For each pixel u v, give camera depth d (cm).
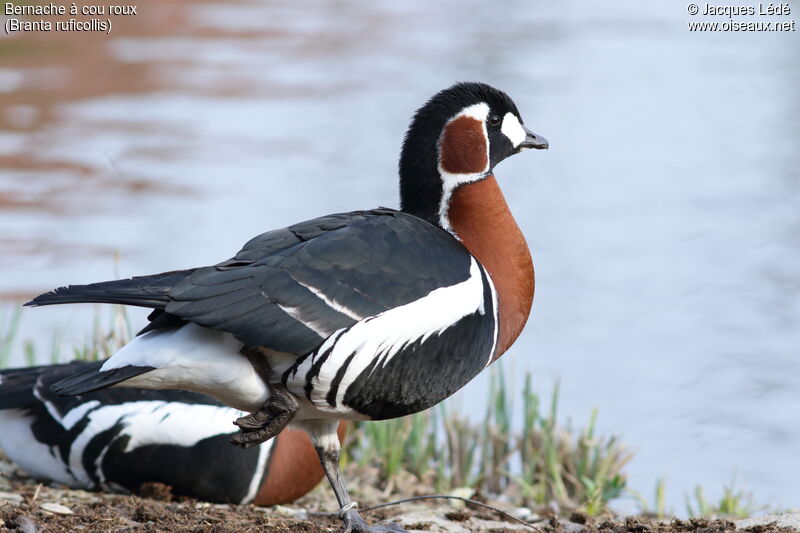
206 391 684
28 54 2633
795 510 828
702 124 2352
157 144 2056
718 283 1577
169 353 658
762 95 2569
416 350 690
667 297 1552
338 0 3616
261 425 674
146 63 2627
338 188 1894
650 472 1143
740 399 1300
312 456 867
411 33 3167
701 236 1747
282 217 1758
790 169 2059
